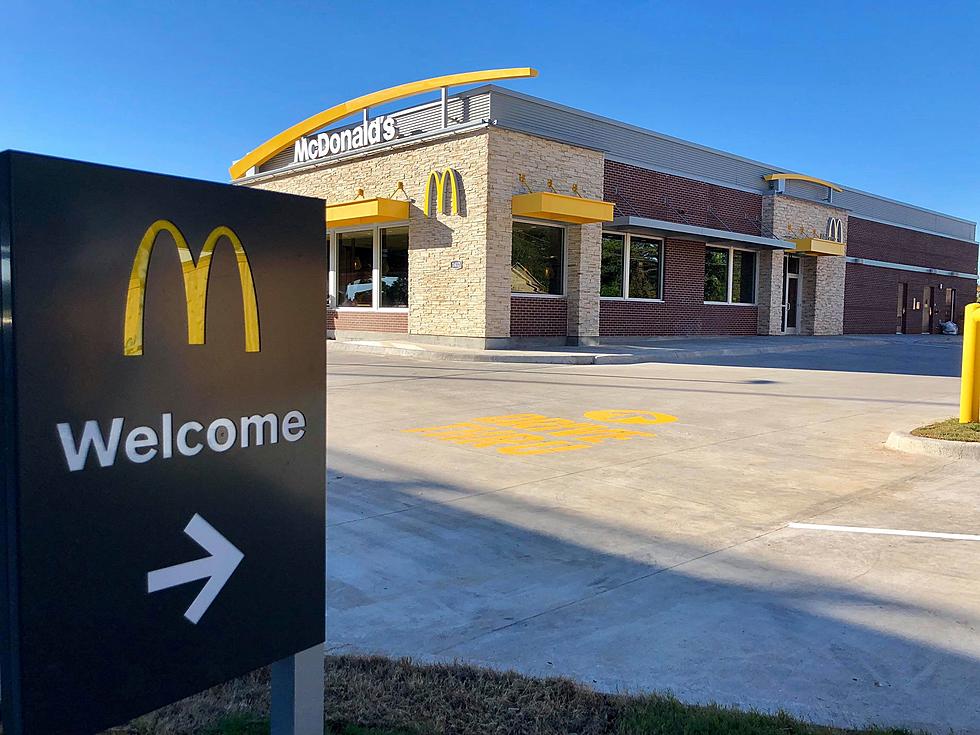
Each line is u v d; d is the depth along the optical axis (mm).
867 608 4094
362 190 21938
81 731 1808
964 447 7785
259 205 2113
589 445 8352
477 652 3570
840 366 17781
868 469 7359
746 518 5727
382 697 3066
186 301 1958
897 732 2906
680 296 25156
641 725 2879
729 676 3361
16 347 1636
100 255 1775
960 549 5051
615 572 4598
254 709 3021
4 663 1741
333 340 22344
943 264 40750
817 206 30438
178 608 1989
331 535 5191
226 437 2070
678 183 25000
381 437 8570
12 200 1617
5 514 1693
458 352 17609
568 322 21234
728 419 10164
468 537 5199
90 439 1780
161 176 1889
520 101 20500
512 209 19203
